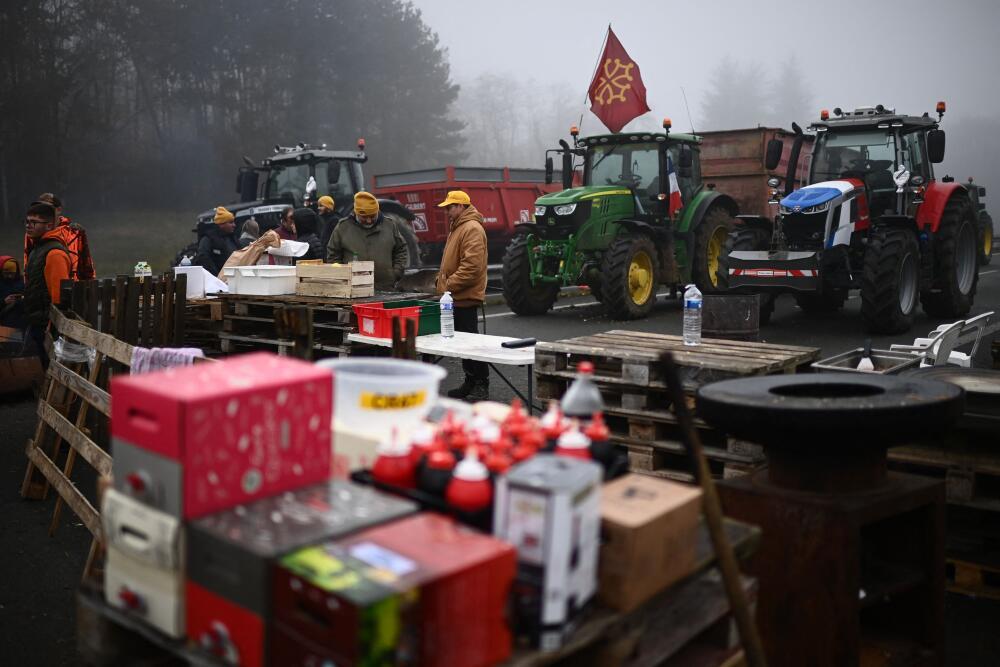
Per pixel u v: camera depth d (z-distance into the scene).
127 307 6.49
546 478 1.91
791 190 12.13
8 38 34.12
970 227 12.64
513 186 17.81
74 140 36.47
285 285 7.23
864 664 3.05
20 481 5.59
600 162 13.25
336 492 2.10
